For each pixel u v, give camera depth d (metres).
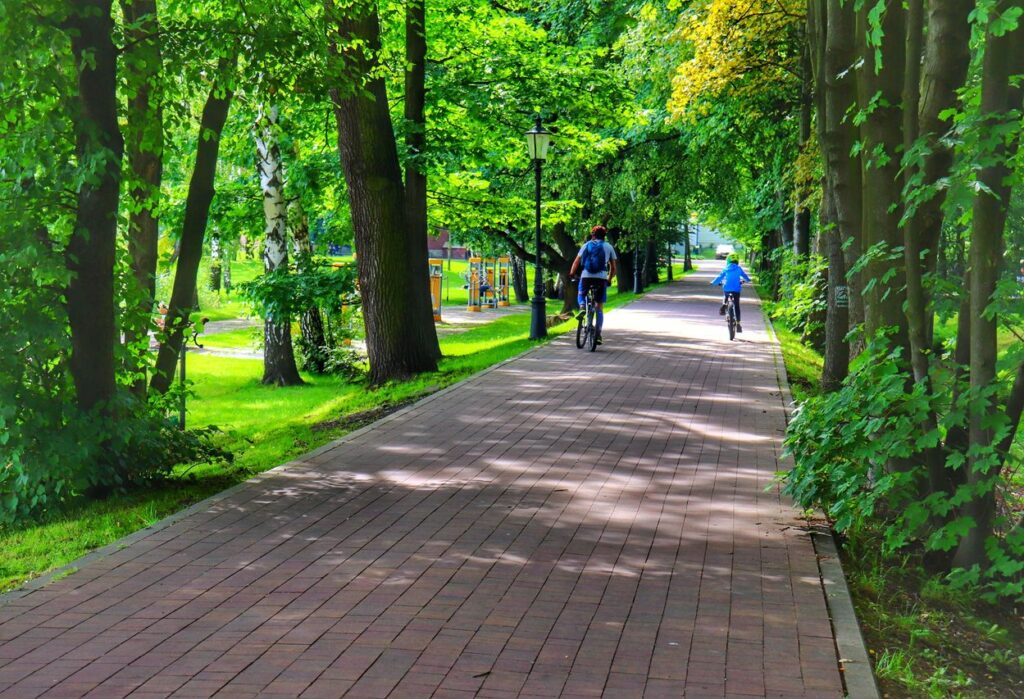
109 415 9.51
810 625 5.71
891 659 5.49
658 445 11.05
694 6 21.28
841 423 7.79
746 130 30.70
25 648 5.36
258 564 6.83
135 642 5.43
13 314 9.05
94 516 8.56
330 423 14.39
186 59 10.41
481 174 28.70
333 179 22.36
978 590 6.86
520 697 4.74
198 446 10.17
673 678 4.96
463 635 5.52
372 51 13.20
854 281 11.47
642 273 49.88
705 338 24.19
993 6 6.46
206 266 49.78
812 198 22.08
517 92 22.28
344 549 7.17
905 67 7.82
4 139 9.20
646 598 6.14
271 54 10.55
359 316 26.14
